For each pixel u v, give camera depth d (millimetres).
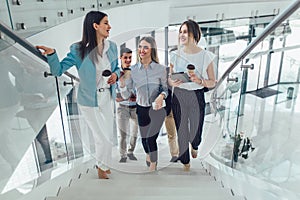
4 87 1678
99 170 2561
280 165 2227
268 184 1929
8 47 1702
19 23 2051
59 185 2166
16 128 1851
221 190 2143
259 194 1823
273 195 1733
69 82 2598
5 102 1689
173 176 2584
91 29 2471
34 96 2162
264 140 2857
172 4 4527
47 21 2541
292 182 1835
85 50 2471
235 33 5027
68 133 2785
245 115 3414
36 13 2340
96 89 2561
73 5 3107
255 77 3398
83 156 2730
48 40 2549
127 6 4035
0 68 1627
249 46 2480
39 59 2236
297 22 2758
